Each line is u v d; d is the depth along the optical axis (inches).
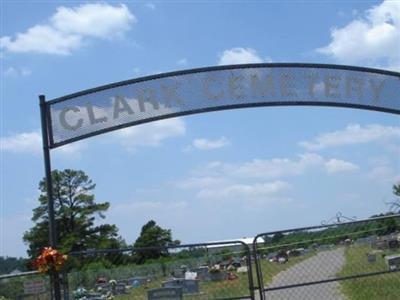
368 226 446.0
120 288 412.5
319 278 430.0
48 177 420.2
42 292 400.2
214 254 422.6
